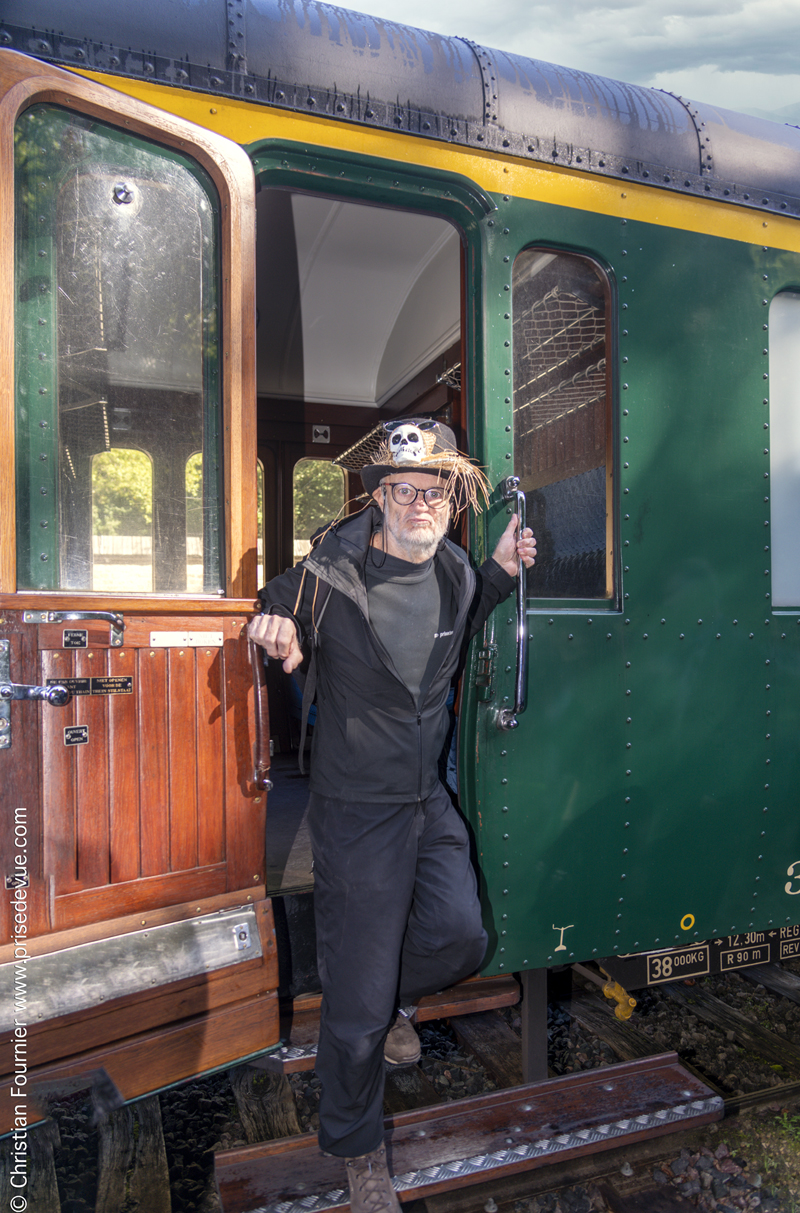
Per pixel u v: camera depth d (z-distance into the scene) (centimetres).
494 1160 175
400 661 162
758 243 244
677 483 231
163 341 184
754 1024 256
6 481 158
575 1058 235
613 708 219
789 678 247
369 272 379
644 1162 187
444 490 167
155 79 179
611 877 219
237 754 191
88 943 166
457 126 204
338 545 164
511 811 206
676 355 231
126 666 174
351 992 155
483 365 208
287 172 195
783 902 246
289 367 478
